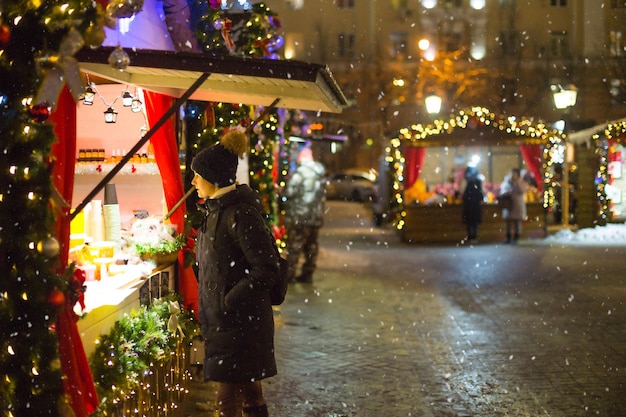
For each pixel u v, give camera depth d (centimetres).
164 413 608
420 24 5106
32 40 395
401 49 5138
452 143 2452
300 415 662
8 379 386
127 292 570
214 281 512
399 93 4497
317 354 882
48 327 389
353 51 5150
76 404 419
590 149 2566
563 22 4759
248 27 984
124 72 561
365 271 1650
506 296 1272
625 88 4384
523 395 712
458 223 2373
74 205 765
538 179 2461
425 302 1232
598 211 2558
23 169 377
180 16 830
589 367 807
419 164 2445
